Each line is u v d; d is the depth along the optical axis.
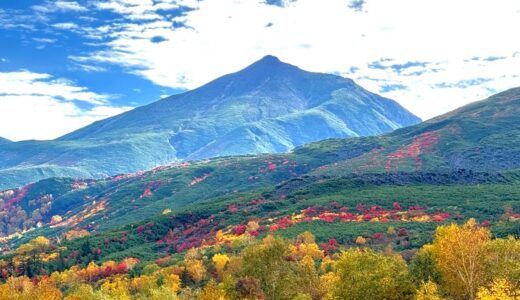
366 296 74.38
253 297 97.12
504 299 60.72
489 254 76.25
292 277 97.94
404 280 75.56
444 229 82.81
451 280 75.25
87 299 116.31
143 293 131.12
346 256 80.31
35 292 118.00
